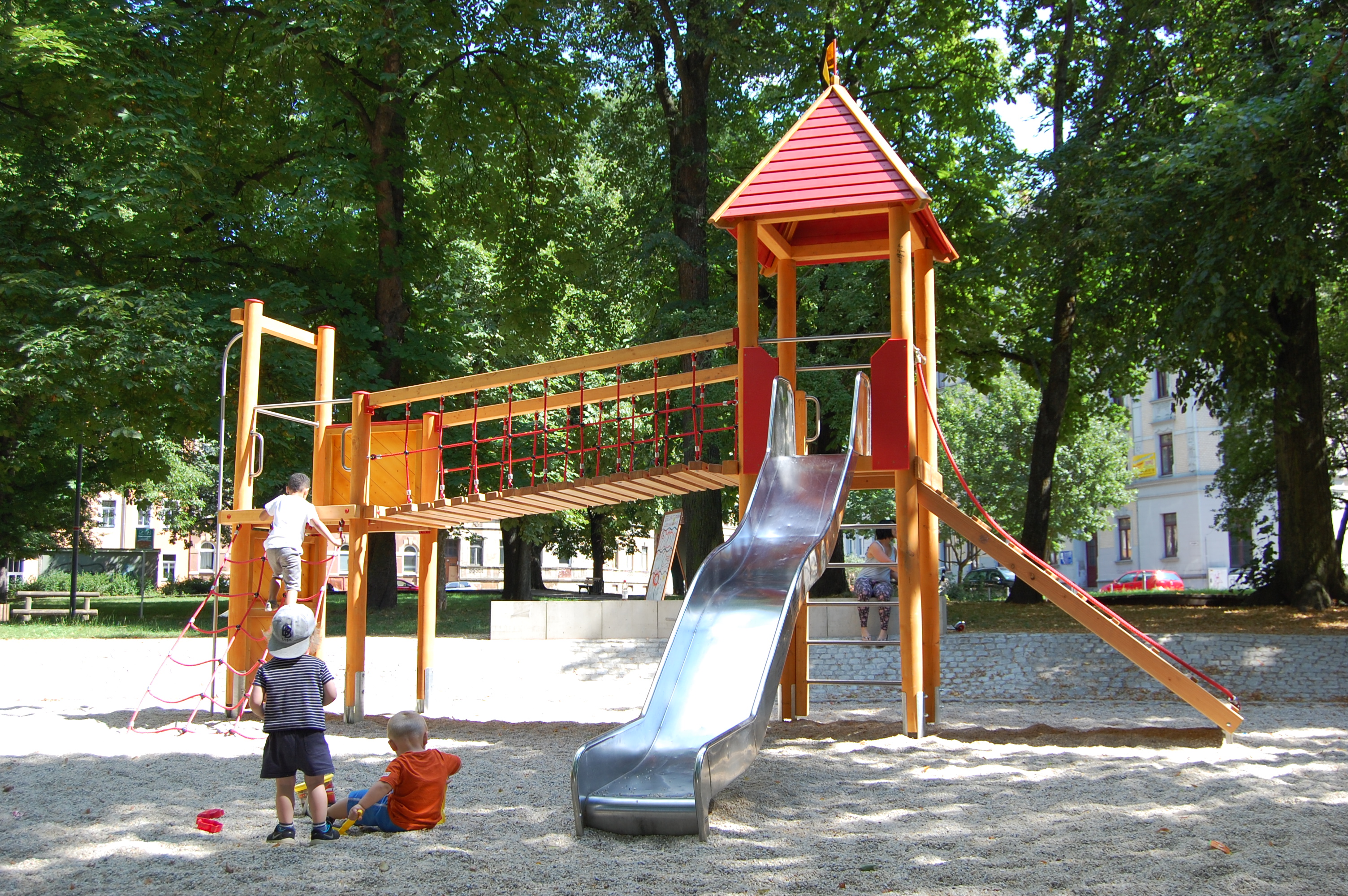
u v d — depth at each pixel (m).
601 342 29.47
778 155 9.98
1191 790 6.78
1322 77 12.70
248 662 11.41
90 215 18.42
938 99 23.14
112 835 5.84
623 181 23.25
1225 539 41.12
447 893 4.66
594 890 4.68
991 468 41.06
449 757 6.22
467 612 24.47
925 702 10.55
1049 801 6.53
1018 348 25.03
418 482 11.66
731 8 19.16
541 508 11.11
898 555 9.50
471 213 25.34
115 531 61.72
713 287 23.97
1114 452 41.12
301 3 19.59
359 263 22.77
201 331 18.12
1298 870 4.84
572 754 8.80
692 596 7.52
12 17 17.77
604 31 22.09
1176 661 8.84
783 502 8.72
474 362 28.19
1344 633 15.07
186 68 20.94
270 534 10.14
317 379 12.21
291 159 22.27
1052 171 17.83
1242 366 17.83
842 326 21.27
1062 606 9.08
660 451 23.61
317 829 5.66
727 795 6.77
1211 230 14.50
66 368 17.31
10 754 8.75
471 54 22.95
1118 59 18.12
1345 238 14.61
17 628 19.69
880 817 6.11
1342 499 25.17
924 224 10.27
